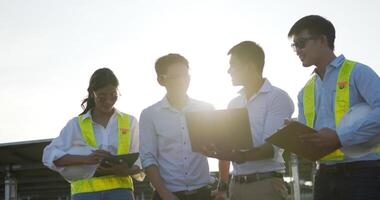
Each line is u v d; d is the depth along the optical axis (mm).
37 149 15805
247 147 4438
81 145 5379
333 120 4090
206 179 5141
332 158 4039
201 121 4504
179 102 5195
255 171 4793
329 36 4207
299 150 3953
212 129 4473
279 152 4812
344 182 3955
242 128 4426
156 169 5059
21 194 25469
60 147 5320
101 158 5039
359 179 3883
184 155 5074
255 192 4781
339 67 4121
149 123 5195
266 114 4891
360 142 3725
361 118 3758
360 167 3891
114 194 5258
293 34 4289
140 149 5191
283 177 4879
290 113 4918
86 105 5590
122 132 5504
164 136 5125
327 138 3721
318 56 4184
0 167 17766
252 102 4973
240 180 4875
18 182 20750
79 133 5418
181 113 5164
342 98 4016
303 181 15891
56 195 26344
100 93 5270
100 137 5441
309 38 4176
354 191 3889
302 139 3752
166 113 5180
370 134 3705
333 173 4039
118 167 5105
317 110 4254
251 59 4875
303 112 4402
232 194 4965
